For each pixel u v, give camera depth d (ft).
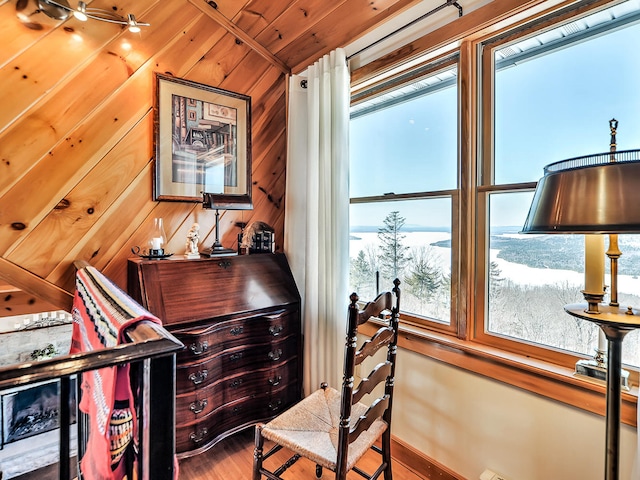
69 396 2.03
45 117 5.49
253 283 6.57
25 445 7.97
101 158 5.97
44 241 5.55
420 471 5.61
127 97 6.17
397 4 5.65
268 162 8.14
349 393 3.82
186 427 5.32
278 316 6.59
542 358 4.46
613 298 3.18
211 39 7.04
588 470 3.90
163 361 2.23
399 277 6.40
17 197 5.33
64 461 2.03
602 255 3.10
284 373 6.73
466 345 5.04
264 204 8.12
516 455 4.49
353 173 7.41
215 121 7.18
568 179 2.86
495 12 4.71
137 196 6.33
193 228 6.52
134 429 2.34
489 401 4.76
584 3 4.14
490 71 5.04
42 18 5.42
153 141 6.44
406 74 6.25
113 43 6.01
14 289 5.71
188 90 6.80
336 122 6.73
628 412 3.62
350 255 7.45
